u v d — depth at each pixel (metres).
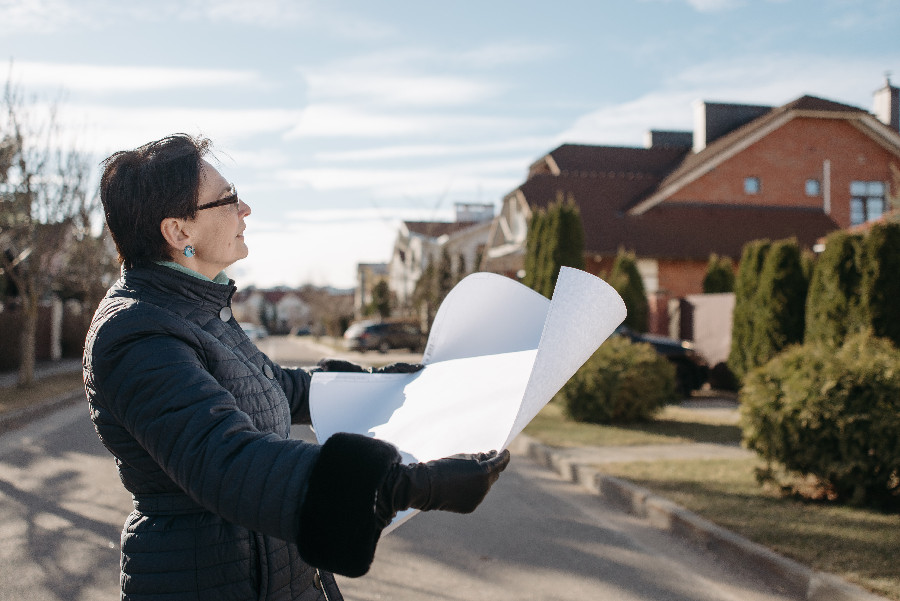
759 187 26.38
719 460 7.31
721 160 25.70
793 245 12.09
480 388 1.46
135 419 1.17
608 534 5.17
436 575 4.32
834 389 5.35
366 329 31.88
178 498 1.30
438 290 21.42
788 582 4.06
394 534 5.16
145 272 1.39
